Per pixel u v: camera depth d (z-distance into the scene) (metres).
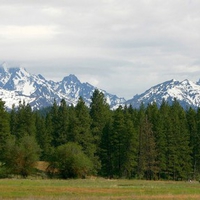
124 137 175.12
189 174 185.38
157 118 190.50
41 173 150.12
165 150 178.88
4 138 159.25
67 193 81.25
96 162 171.88
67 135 180.62
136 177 175.75
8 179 126.44
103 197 72.44
